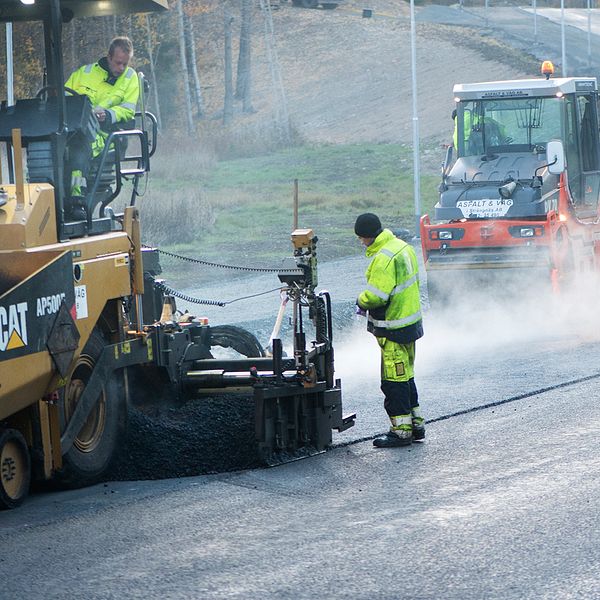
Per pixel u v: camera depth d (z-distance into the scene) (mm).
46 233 21953
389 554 17359
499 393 31031
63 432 21906
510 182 45406
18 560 17562
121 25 151000
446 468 23031
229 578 16406
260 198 105062
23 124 23328
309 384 24516
